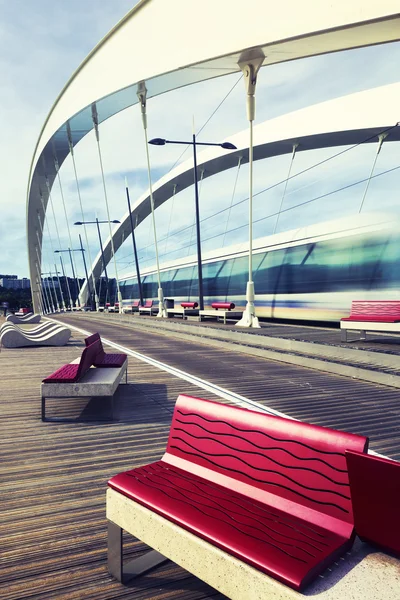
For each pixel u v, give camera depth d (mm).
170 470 2643
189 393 7109
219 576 1818
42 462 4152
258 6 15578
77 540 2789
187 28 19062
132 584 2355
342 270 15961
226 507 2141
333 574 1654
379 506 1665
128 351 12617
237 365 10062
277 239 19891
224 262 24969
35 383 8031
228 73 20766
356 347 9336
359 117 22562
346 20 13578
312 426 2084
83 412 5969
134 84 23656
